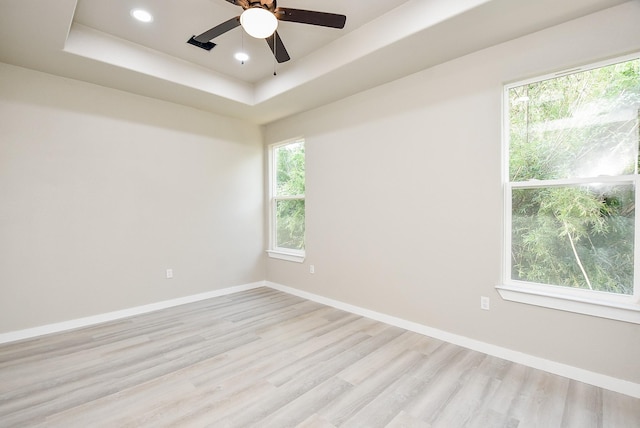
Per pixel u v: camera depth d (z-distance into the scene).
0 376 2.32
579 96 2.34
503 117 2.62
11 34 2.45
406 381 2.26
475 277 2.74
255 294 4.56
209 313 3.72
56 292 3.18
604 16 2.14
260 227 5.00
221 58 3.38
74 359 2.59
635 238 2.12
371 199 3.53
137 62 3.10
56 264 3.19
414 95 3.13
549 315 2.36
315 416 1.89
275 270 4.88
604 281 2.24
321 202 4.10
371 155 3.52
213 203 4.42
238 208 4.71
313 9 2.53
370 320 3.48
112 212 3.54
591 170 2.29
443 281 2.94
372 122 3.51
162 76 3.27
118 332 3.15
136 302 3.71
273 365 2.49
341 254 3.86
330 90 3.56
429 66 2.99
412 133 3.15
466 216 2.79
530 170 2.54
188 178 4.16
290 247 4.78
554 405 1.98
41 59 2.85
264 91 3.89
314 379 2.29
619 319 2.09
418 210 3.12
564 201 2.40
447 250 2.91
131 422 1.83
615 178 2.19
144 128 3.77
